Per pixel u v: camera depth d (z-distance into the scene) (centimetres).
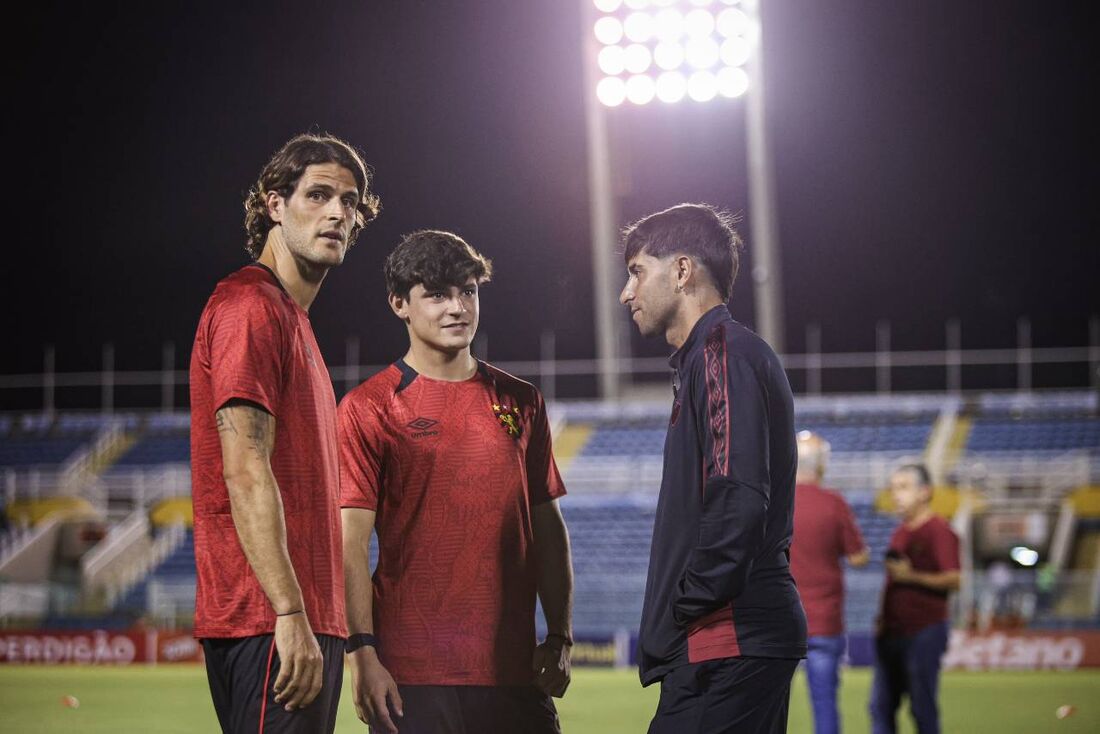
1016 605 1845
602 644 1789
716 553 359
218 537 331
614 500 2417
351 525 430
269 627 324
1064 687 1409
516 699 439
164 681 1566
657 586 385
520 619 441
